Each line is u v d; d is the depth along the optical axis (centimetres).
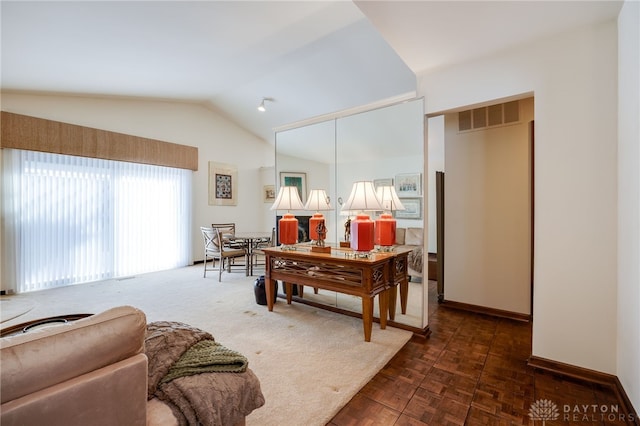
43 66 342
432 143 562
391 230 288
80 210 458
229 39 332
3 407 72
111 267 492
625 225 172
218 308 341
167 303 360
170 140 574
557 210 205
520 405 171
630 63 163
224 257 496
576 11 177
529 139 305
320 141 354
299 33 329
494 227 325
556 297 206
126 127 512
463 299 343
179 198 588
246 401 122
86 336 88
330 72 426
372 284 253
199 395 110
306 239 376
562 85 202
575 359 200
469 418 160
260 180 755
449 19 185
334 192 343
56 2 234
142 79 423
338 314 320
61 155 437
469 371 207
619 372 182
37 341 81
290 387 186
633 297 161
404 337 260
